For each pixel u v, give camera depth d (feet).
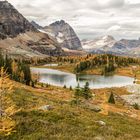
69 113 106.22
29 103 116.67
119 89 454.40
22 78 381.19
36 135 74.33
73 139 75.36
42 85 408.46
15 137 71.15
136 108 272.72
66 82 588.91
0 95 68.03
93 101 245.65
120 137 88.07
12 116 84.79
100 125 98.68
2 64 374.02
